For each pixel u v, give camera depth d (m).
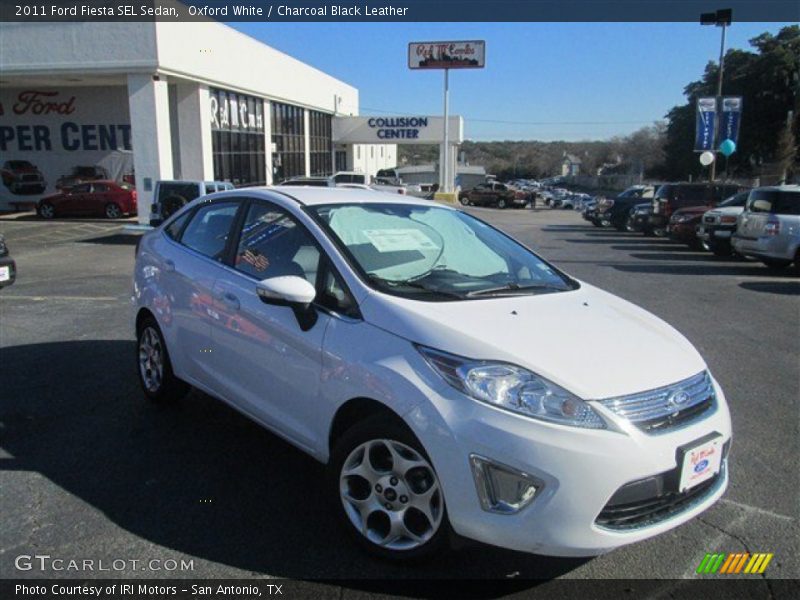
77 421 4.67
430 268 3.63
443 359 2.81
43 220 24.30
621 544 2.66
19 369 5.88
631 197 25.41
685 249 18.08
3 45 22.06
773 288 11.17
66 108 29.61
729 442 3.08
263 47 31.83
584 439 2.59
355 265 3.40
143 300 4.93
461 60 46.44
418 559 2.94
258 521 3.38
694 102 57.94
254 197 4.23
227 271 4.11
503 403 2.67
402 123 47.47
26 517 3.38
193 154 26.30
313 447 3.37
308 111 41.34
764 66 53.00
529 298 3.48
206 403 5.06
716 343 7.25
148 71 21.69
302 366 3.37
